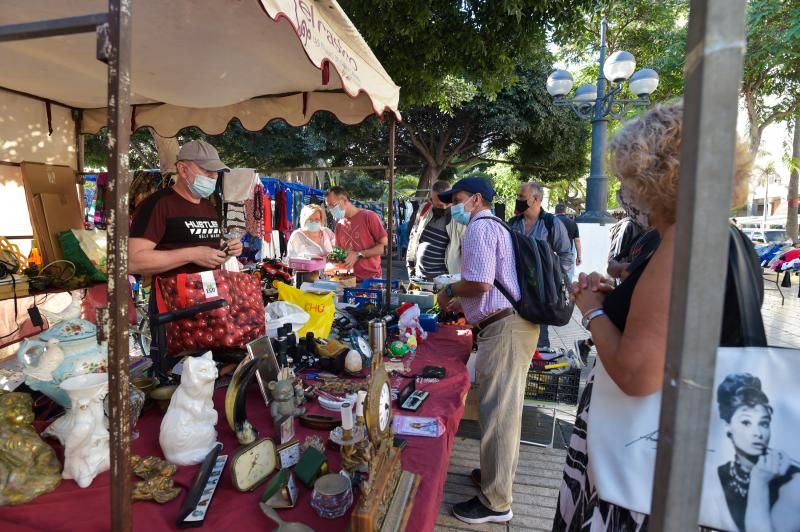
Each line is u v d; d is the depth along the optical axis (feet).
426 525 3.48
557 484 9.18
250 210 20.49
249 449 3.83
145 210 6.98
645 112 3.42
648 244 4.36
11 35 2.72
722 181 1.62
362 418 4.50
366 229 16.02
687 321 1.71
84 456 3.75
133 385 5.00
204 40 7.42
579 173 52.95
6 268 10.99
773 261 37.81
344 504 3.43
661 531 1.84
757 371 2.70
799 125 49.29
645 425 3.10
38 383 4.17
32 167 12.41
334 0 5.70
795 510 2.62
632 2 38.75
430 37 16.38
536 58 18.86
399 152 49.14
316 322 7.95
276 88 10.55
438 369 6.87
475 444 10.60
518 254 7.20
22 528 3.26
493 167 69.00
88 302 13.01
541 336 16.74
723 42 1.55
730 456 2.72
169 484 3.70
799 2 32.04
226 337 6.17
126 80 2.62
